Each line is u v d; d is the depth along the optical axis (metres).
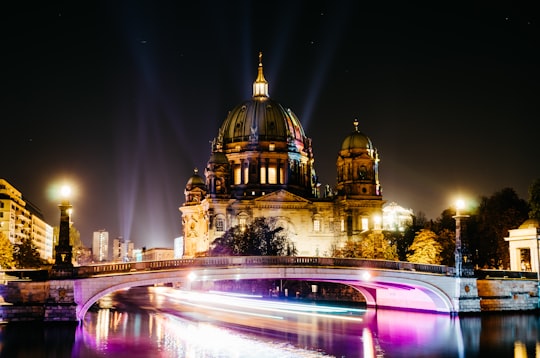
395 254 154.25
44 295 76.19
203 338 70.19
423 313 98.94
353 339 70.75
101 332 74.12
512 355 63.06
